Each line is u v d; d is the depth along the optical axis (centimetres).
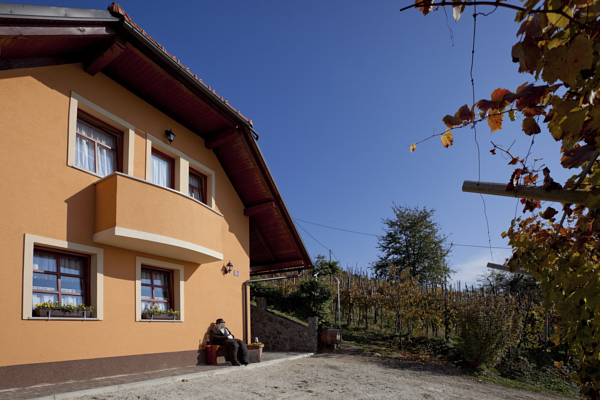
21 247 837
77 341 919
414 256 3881
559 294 277
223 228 1455
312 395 966
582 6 193
